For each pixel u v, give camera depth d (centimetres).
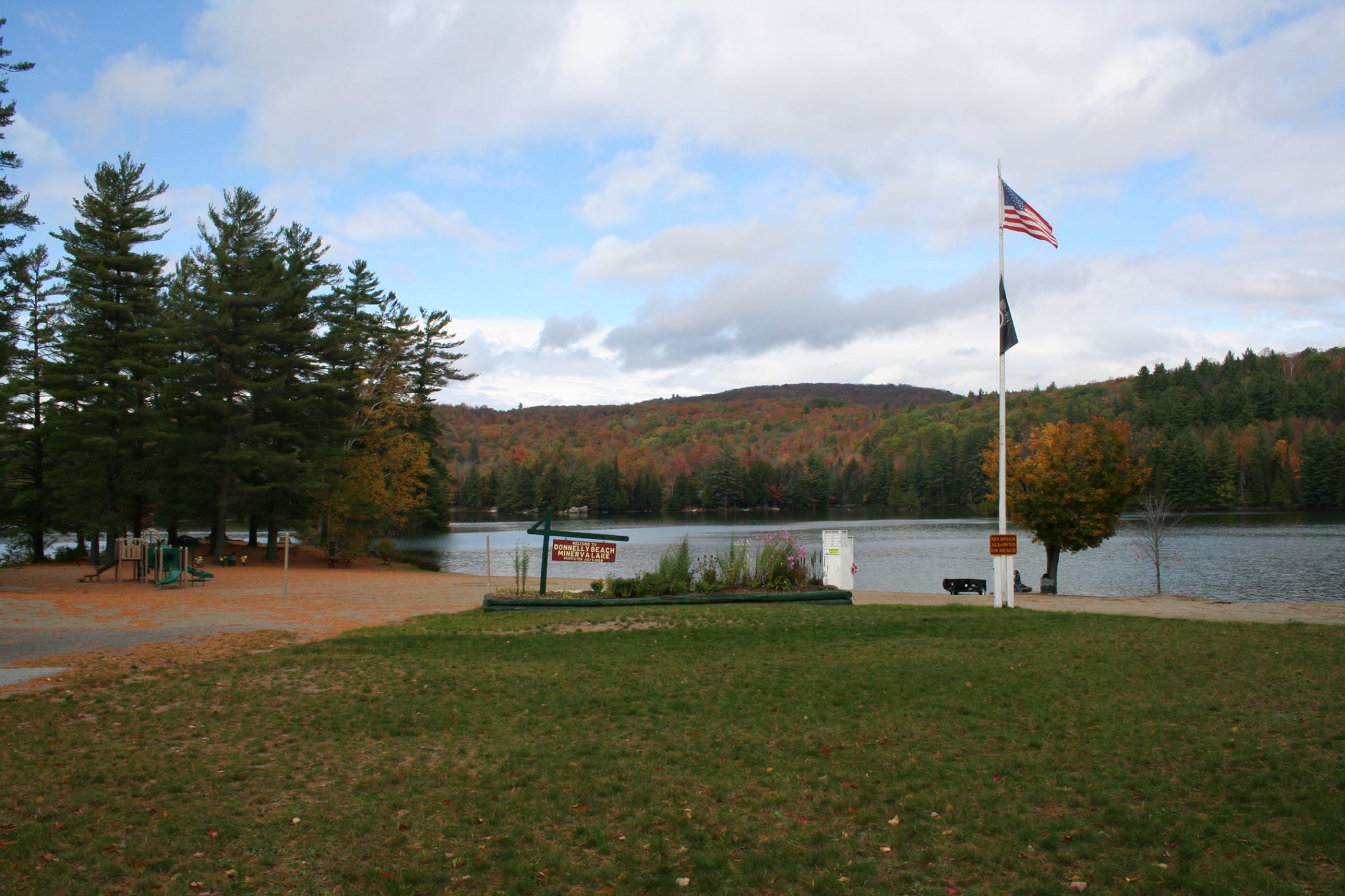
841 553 2012
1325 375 13325
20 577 2952
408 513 4947
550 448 16575
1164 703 895
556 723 895
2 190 2317
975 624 1489
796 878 532
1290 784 644
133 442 3678
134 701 974
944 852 562
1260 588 3484
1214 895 486
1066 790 663
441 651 1291
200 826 611
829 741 814
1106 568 4338
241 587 2553
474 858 563
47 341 4053
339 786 704
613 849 579
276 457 3628
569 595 1880
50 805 646
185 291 4116
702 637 1380
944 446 13850
